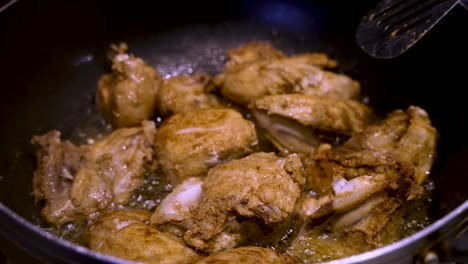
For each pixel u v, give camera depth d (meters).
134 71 0.38
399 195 0.30
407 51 0.39
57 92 0.40
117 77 0.38
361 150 0.35
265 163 0.31
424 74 0.38
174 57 0.45
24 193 0.35
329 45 0.44
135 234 0.29
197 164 0.34
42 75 0.40
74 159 0.34
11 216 0.26
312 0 0.43
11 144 0.37
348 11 0.42
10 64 0.37
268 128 0.36
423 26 0.33
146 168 0.36
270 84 0.38
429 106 0.38
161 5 0.43
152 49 0.45
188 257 0.28
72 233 0.33
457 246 0.28
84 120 0.40
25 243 0.26
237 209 0.29
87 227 0.34
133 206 0.35
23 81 0.38
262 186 0.30
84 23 0.41
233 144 0.34
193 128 0.34
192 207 0.31
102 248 0.29
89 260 0.24
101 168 0.35
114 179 0.34
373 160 0.32
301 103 0.35
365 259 0.25
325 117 0.35
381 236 0.31
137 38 0.44
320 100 0.35
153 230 0.30
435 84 0.38
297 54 0.45
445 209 0.34
